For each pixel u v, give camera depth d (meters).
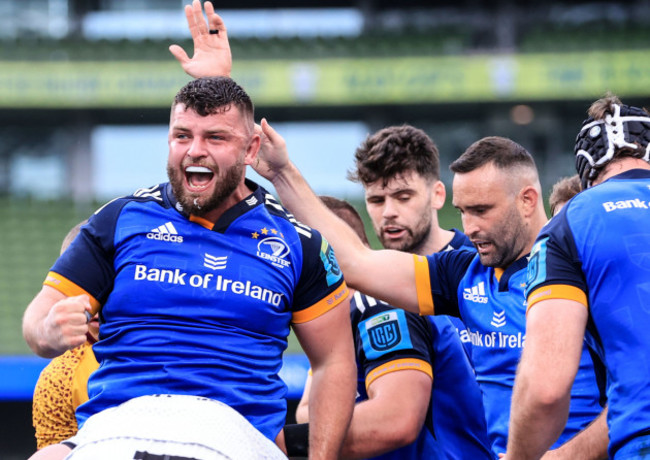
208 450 6.98
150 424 7.05
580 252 7.39
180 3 59.31
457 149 57.19
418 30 55.34
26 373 28.52
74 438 7.44
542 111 53.47
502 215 9.63
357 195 51.19
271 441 7.55
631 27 54.56
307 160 57.09
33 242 47.56
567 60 50.22
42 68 52.00
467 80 50.53
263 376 7.71
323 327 8.16
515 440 7.33
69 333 6.88
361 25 58.62
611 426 7.16
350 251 9.82
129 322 7.61
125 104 51.91
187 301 7.59
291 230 8.10
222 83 7.79
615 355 7.17
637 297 7.15
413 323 9.91
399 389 9.45
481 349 9.73
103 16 58.91
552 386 6.98
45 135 58.06
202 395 7.43
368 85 50.81
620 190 7.67
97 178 58.38
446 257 10.17
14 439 31.48
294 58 52.31
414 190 11.88
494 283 9.77
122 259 7.72
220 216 7.83
